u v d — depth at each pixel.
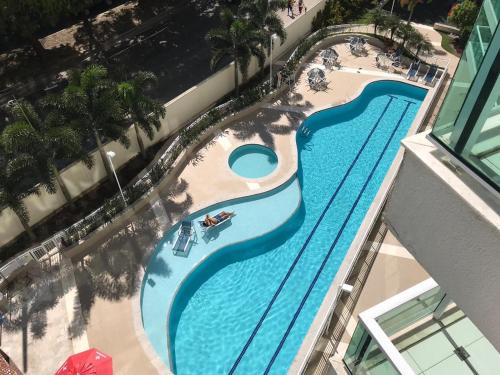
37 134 17.52
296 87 27.77
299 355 14.15
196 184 21.73
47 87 27.86
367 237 17.05
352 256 16.33
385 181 19.28
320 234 20.45
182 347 16.53
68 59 30.02
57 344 15.86
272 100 26.73
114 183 21.66
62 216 20.19
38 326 16.34
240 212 20.69
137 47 31.22
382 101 28.03
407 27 29.66
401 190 5.87
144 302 17.39
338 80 28.50
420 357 7.16
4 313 16.70
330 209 21.59
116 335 16.11
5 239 18.88
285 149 23.69
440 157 5.25
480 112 4.57
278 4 26.73
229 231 19.84
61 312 16.75
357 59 30.39
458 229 5.10
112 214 19.48
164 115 21.28
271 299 18.00
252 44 24.88
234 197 21.06
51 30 32.34
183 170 22.44
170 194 21.20
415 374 6.78
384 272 16.30
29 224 19.52
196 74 28.92
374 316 7.53
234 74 26.50
